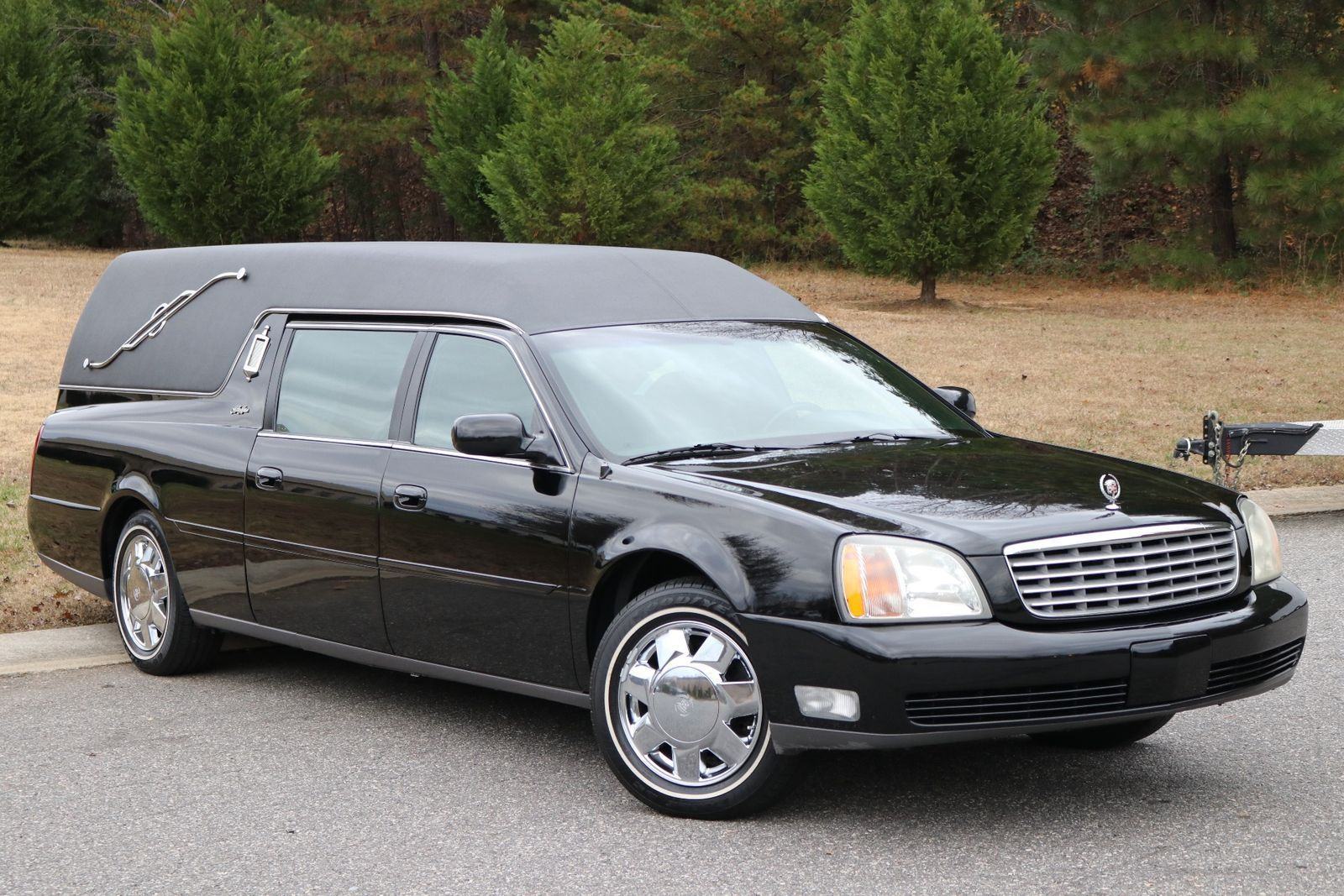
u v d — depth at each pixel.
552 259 5.81
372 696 6.23
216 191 35.94
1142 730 5.20
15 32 42.72
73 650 7.03
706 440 5.12
